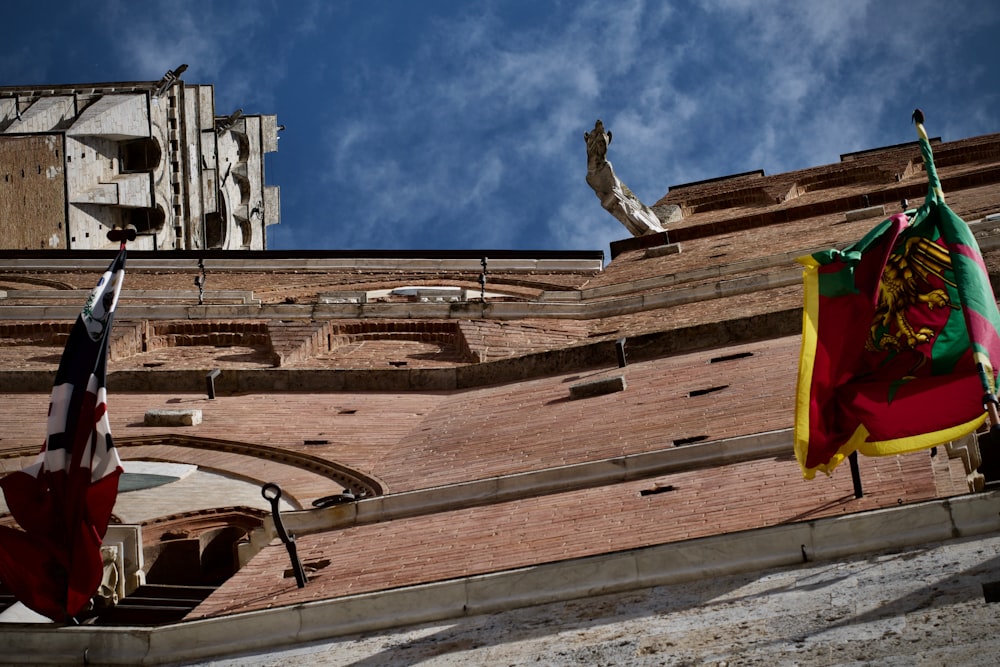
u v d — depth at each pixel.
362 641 11.28
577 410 18.77
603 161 41.50
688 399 17.84
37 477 12.68
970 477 12.75
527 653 10.13
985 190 37.22
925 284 11.34
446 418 20.28
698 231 40.53
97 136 66.19
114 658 11.94
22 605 14.29
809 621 9.38
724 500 13.05
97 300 13.24
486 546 13.48
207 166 75.88
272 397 22.77
